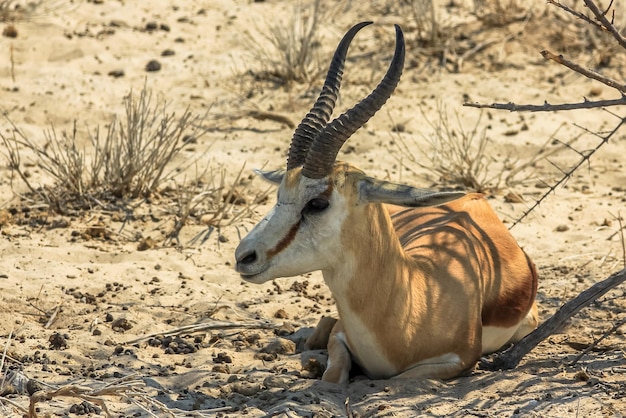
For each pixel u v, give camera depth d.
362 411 21.27
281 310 28.09
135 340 25.59
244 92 45.19
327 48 49.94
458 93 45.56
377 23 52.59
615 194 37.34
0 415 20.48
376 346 22.36
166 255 31.62
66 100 43.19
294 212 21.25
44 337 25.64
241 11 54.28
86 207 34.66
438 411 21.05
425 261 23.38
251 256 21.14
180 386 22.75
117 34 50.41
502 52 49.19
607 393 21.50
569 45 50.00
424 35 51.25
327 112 21.98
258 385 22.48
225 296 29.08
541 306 28.17
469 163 37.62
